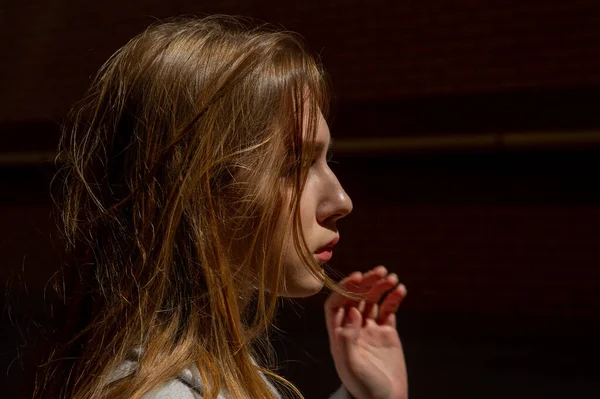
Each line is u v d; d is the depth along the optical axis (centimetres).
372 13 550
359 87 558
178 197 91
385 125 554
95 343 96
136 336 91
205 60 99
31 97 603
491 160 545
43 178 589
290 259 99
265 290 102
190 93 97
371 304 149
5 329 407
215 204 95
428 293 563
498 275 546
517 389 442
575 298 526
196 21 114
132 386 83
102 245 101
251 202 94
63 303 109
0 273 519
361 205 579
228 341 92
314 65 103
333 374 457
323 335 532
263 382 93
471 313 550
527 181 539
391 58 549
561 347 514
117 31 576
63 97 594
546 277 533
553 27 510
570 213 527
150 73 100
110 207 99
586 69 504
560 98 512
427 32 540
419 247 567
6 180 603
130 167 100
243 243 97
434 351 509
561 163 529
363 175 577
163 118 97
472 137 532
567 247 529
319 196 103
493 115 528
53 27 594
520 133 522
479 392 438
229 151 95
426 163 562
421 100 543
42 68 600
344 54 559
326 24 559
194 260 94
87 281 104
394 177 570
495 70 525
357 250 582
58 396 100
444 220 559
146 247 94
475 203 551
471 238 553
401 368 147
